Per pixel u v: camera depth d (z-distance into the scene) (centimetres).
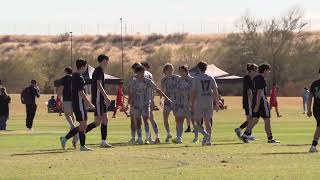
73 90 4109
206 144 4481
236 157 3659
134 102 4659
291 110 11812
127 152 3975
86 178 2886
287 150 4066
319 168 3186
